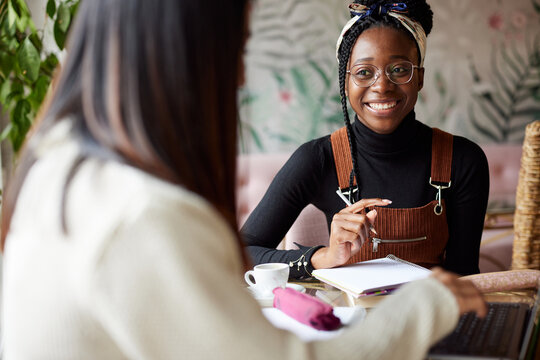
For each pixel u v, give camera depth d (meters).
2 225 0.59
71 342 0.49
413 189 1.45
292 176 1.51
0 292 1.83
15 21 2.04
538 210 1.97
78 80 0.55
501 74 3.46
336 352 0.54
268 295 1.05
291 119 3.30
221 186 0.61
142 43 0.52
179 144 0.54
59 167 0.52
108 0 0.53
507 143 3.52
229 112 0.60
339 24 3.27
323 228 1.63
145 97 0.52
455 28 3.38
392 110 1.39
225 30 0.56
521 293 1.05
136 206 0.47
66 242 0.49
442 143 1.46
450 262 1.47
